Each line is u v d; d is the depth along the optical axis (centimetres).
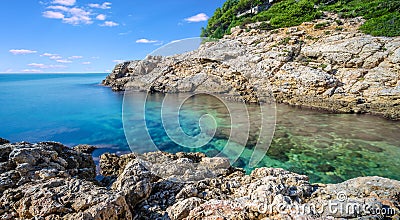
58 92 2903
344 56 1803
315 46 2022
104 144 1062
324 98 1727
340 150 955
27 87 3672
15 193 314
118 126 1359
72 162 534
